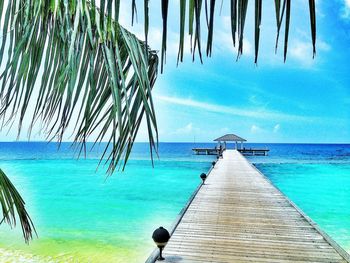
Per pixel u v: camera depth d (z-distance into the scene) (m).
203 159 46.75
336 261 3.73
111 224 11.12
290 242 4.38
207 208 6.43
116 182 22.09
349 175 28.66
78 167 33.62
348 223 11.58
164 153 65.50
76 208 13.90
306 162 44.78
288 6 0.50
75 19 1.04
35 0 1.05
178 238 4.52
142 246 8.74
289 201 7.02
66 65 1.15
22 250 8.35
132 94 1.17
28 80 1.19
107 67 1.05
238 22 0.53
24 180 23.52
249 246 4.21
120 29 1.10
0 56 1.17
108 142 1.16
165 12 0.57
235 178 11.17
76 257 7.93
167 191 18.23
